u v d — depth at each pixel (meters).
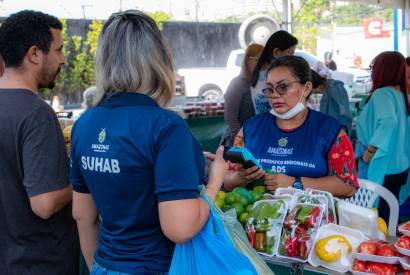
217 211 1.79
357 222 2.30
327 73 5.15
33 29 2.11
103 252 1.78
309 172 2.67
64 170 2.11
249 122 2.93
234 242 1.81
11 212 2.11
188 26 14.80
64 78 11.43
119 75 1.70
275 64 2.72
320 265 2.14
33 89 2.16
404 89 4.20
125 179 1.66
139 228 1.71
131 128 1.65
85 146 1.75
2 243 2.14
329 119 2.73
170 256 1.75
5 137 2.05
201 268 1.69
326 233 2.19
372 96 4.20
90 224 1.94
